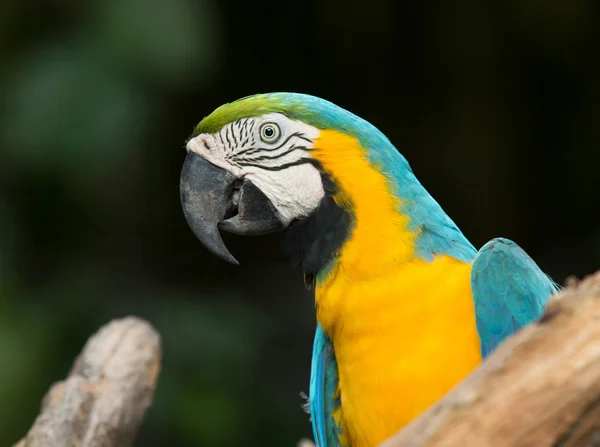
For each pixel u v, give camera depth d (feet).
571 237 27.96
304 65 26.48
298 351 24.57
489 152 27.14
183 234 25.91
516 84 26.78
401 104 27.09
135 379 12.15
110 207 24.16
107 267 24.20
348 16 25.64
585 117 27.04
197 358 21.84
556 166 27.50
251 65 26.12
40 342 20.90
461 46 25.90
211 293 25.54
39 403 20.11
